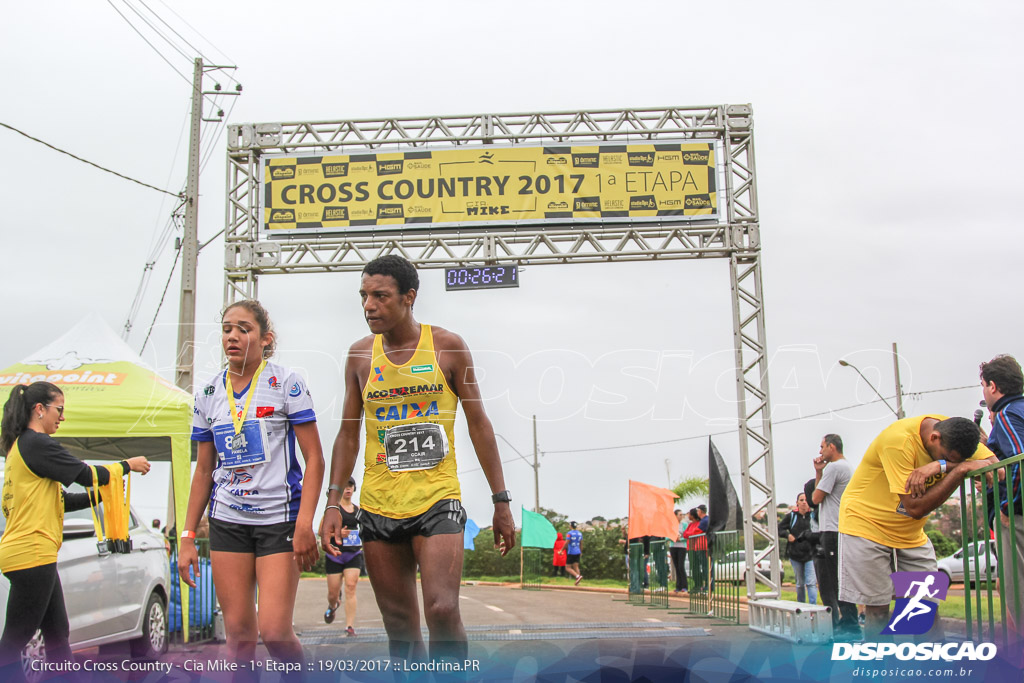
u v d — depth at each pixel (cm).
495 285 1435
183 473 854
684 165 1453
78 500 550
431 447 418
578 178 1441
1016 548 413
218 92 1728
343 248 1454
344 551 930
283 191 1447
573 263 1459
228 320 442
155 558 799
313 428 444
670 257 1462
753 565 1421
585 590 2130
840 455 819
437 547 402
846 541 584
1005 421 493
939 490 493
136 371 883
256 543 430
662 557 1301
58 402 516
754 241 1458
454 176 1434
